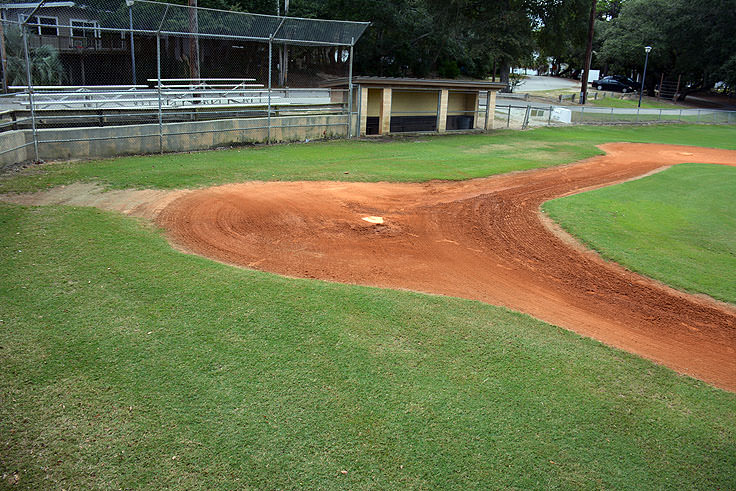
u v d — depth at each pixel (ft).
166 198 37.45
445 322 21.77
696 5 168.45
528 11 152.46
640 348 22.02
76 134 48.32
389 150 65.67
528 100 151.12
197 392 16.08
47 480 12.71
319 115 70.95
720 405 17.94
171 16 62.64
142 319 20.08
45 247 26.66
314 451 14.11
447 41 158.81
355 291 24.21
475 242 34.06
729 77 167.73
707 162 73.05
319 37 66.85
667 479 14.25
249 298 22.43
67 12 60.34
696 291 28.53
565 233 37.17
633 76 231.09
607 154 75.20
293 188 43.29
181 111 61.26
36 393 15.60
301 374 17.29
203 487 12.76
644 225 39.86
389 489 13.08
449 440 14.88
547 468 14.19
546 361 19.45
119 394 15.78
